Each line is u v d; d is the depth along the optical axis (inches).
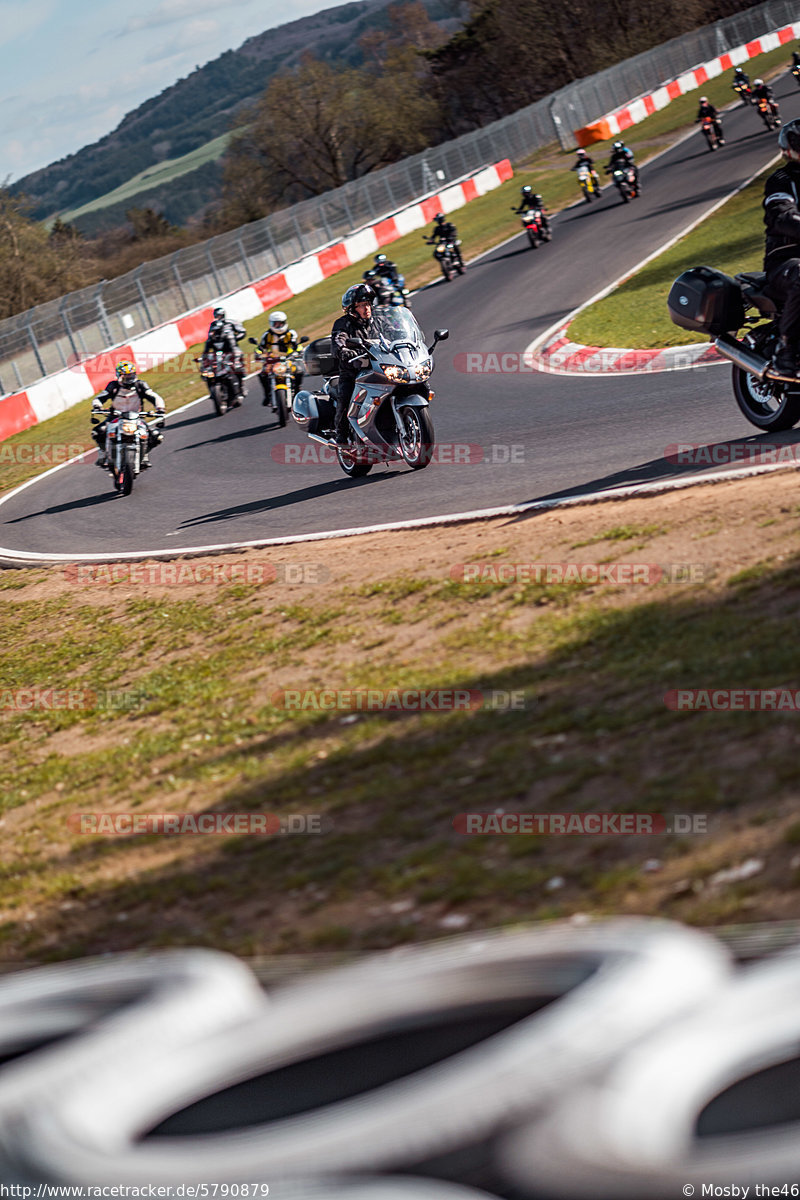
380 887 180.7
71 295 1620.3
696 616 269.9
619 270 1133.7
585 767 203.2
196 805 256.4
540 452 553.0
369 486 590.6
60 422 1348.4
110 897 218.2
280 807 237.0
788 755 179.0
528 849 175.8
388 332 565.0
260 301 1726.1
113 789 289.9
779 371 403.9
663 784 184.7
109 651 442.3
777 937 83.0
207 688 352.2
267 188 3809.1
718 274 425.4
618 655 261.6
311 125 3698.3
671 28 3622.0
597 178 1811.0
